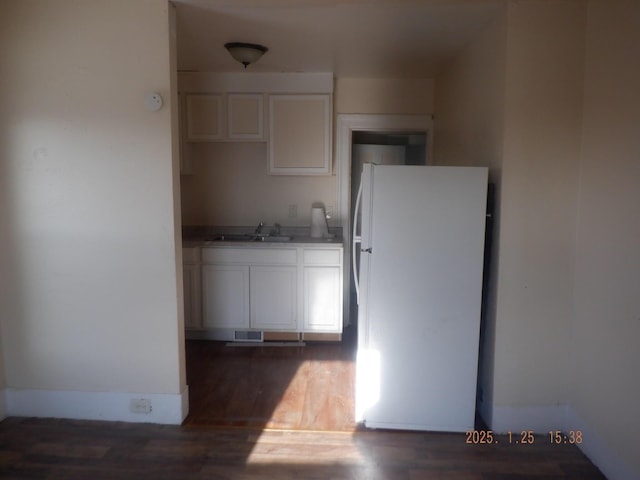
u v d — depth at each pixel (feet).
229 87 13.25
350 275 14.83
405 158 15.99
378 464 7.59
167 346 8.64
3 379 8.91
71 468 7.40
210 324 13.23
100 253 8.55
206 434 8.42
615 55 7.03
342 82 13.85
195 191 14.70
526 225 8.16
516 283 8.27
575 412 8.21
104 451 7.86
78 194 8.46
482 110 9.25
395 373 8.55
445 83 12.45
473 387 8.48
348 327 14.76
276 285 13.05
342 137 14.06
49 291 8.69
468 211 8.24
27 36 8.23
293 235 14.56
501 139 8.15
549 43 7.86
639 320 6.48
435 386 8.53
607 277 7.26
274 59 11.69
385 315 8.46
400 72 13.04
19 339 8.84
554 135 8.01
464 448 8.05
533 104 7.96
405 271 8.38
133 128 8.25
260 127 13.34
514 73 7.90
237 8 8.27
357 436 8.43
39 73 8.28
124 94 8.20
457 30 9.30
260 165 14.52
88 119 8.30
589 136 7.76
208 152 14.56
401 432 8.58
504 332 8.36
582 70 7.91
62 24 8.16
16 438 8.23
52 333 8.78
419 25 9.06
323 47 10.60
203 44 10.46
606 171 7.29
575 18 7.83
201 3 8.03
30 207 8.55
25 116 8.39
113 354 8.73
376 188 8.29
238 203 14.66
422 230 8.30
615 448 7.04
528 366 8.43
